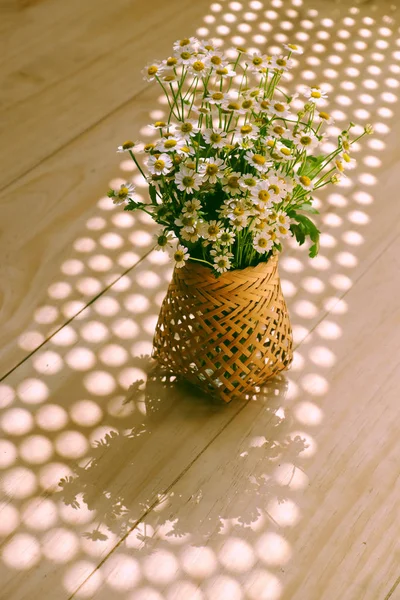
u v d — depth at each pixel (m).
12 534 0.91
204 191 0.86
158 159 0.85
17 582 0.88
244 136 0.85
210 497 0.94
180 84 0.89
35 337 1.06
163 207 0.88
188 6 1.51
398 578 0.89
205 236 0.85
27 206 1.20
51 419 0.99
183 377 1.03
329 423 0.99
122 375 1.03
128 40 1.44
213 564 0.90
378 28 1.48
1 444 0.97
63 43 1.44
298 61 1.41
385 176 1.24
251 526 0.92
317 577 0.89
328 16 1.50
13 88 1.36
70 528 0.92
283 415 1.00
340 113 1.33
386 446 0.98
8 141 1.28
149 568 0.89
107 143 1.28
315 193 1.22
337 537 0.91
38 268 1.13
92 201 1.21
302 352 1.05
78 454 0.97
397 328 1.08
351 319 1.08
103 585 0.88
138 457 0.97
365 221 1.19
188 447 0.97
